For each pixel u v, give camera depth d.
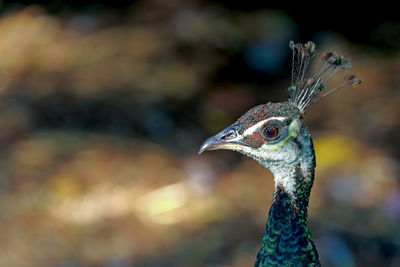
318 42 14.36
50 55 13.45
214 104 12.38
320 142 11.45
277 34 14.29
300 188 5.70
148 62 13.09
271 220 5.72
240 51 13.70
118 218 9.79
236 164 11.10
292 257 5.61
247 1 15.04
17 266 8.87
